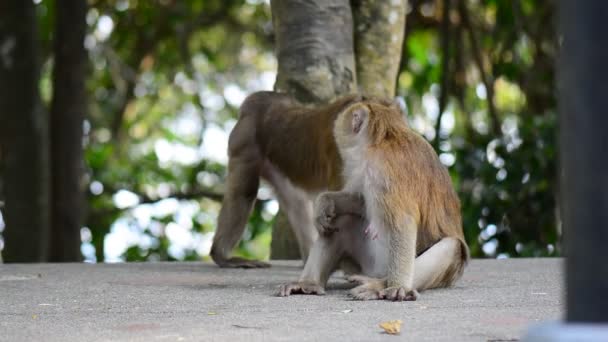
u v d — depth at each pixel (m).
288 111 11.18
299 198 11.05
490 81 20.12
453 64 20.22
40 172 19.38
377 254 8.45
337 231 8.37
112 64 23.98
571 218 3.54
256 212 21.11
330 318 6.68
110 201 23.72
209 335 6.05
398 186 7.78
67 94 19.12
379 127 7.98
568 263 3.56
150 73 25.91
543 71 19.50
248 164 11.41
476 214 16.81
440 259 8.10
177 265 11.77
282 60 12.75
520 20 18.95
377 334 5.98
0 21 18.95
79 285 9.12
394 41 13.50
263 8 24.28
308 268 8.28
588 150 3.48
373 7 13.44
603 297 3.47
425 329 6.14
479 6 21.62
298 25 12.62
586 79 3.47
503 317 6.63
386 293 7.61
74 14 19.00
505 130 22.34
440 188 8.33
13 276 10.07
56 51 19.12
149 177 24.16
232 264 11.39
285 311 7.07
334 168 9.12
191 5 23.23
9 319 6.90
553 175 16.75
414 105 22.77
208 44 25.78
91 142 25.44
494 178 17.00
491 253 16.98
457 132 23.11
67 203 19.28
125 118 26.44
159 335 6.10
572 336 3.42
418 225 8.05
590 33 3.46
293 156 10.73
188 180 24.31
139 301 7.79
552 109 18.30
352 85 12.73
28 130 19.12
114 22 23.98
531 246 16.42
